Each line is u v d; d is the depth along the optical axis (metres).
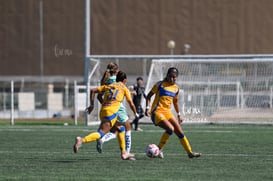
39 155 35.50
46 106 101.75
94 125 65.44
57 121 80.50
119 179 25.70
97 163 31.62
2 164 31.30
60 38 136.88
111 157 34.41
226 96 69.94
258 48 110.25
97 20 123.31
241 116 69.38
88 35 69.06
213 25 115.44
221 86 70.12
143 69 107.19
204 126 62.25
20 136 49.25
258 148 39.31
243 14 111.44
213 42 115.38
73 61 136.75
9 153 36.59
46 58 137.50
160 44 121.62
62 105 103.12
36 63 137.50
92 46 122.81
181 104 67.38
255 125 63.72
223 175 27.11
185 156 34.72
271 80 70.69
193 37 117.94
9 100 99.12
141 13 122.50
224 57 67.12
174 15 120.31
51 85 133.62
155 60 67.94
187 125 64.38
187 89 69.69
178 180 25.42
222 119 69.00
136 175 27.16
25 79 136.62
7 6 137.75
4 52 138.88
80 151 37.62
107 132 32.06
